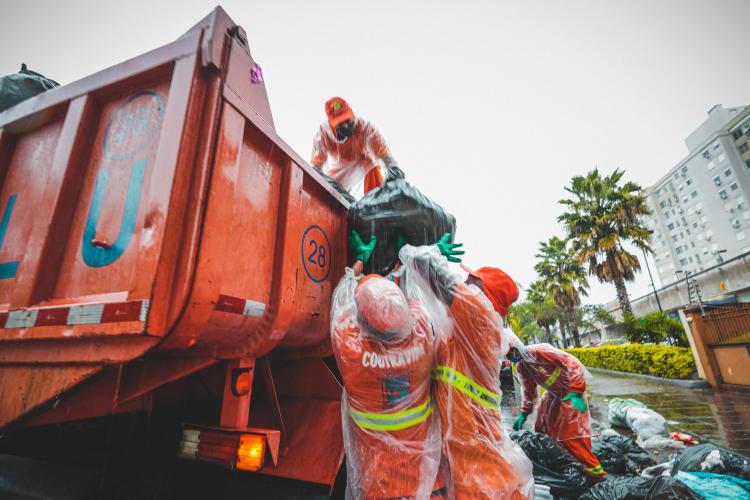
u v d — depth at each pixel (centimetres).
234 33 160
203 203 133
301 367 226
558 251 2839
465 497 155
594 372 1764
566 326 3553
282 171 191
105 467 184
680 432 544
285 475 176
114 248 136
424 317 175
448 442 165
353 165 361
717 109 5416
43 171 170
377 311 152
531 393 384
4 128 188
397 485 153
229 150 146
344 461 197
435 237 262
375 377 158
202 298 128
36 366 140
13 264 160
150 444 180
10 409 140
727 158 5019
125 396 152
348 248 254
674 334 1617
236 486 182
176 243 126
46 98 179
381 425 159
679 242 6138
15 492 216
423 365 162
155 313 117
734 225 5059
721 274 2734
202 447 164
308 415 200
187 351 156
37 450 205
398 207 245
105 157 155
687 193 5847
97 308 126
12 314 144
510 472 165
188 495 177
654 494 217
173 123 136
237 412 165
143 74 155
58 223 150
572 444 321
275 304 171
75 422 196
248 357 172
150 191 131
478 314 179
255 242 164
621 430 547
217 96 144
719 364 1038
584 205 2273
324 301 218
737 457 268
